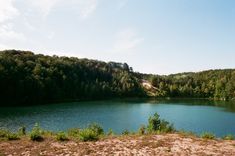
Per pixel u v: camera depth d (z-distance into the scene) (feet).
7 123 192.95
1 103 327.47
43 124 196.03
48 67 467.52
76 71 515.50
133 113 282.56
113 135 80.43
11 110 273.75
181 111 311.47
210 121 233.55
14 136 73.15
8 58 390.01
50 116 236.02
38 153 59.57
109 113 275.39
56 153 59.52
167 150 60.59
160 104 409.69
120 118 242.58
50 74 428.15
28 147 64.18
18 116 229.25
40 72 410.31
